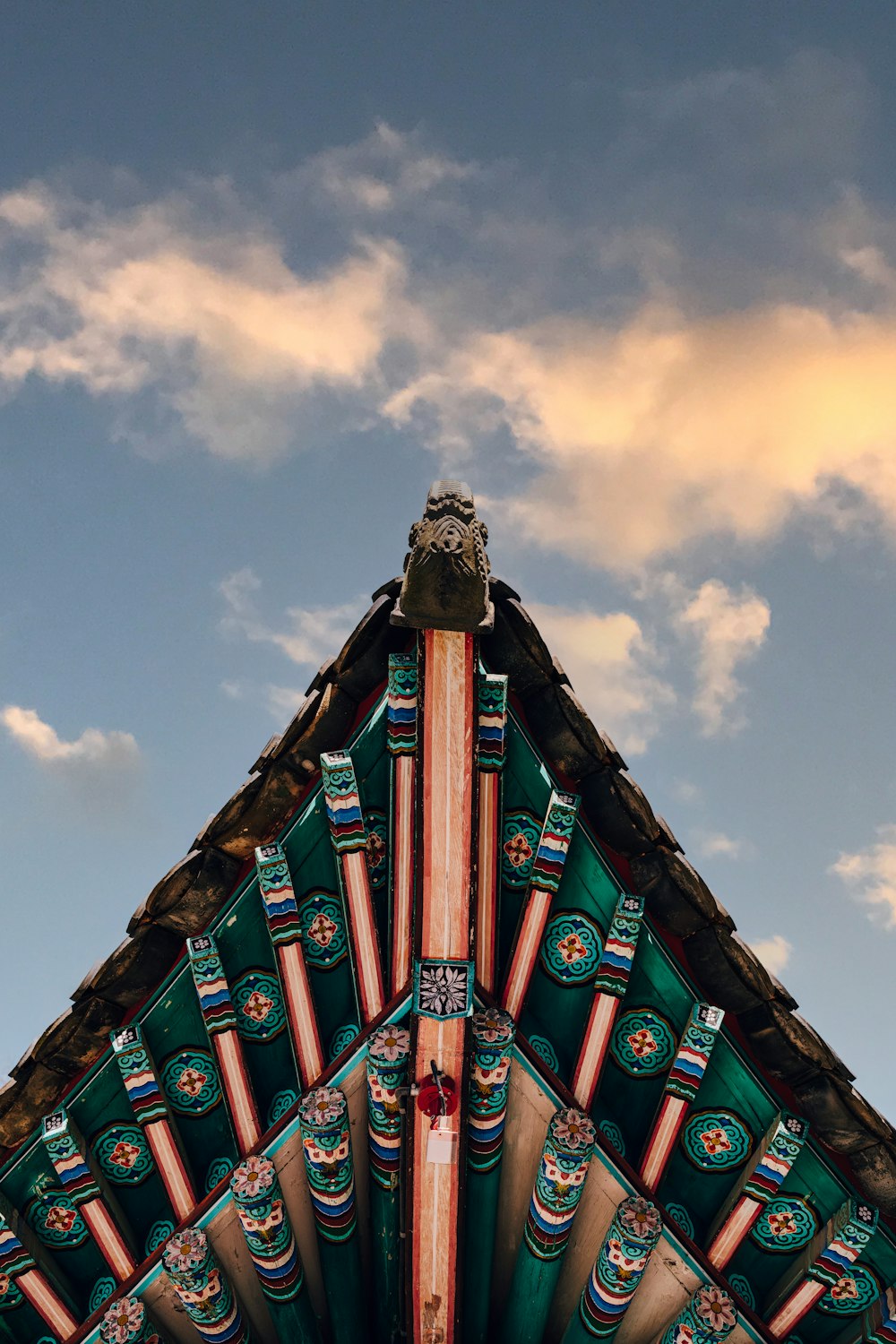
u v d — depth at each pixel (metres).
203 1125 9.72
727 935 9.00
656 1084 9.44
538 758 9.09
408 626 8.20
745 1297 9.42
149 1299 9.57
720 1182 9.52
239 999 9.54
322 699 9.11
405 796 9.06
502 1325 9.80
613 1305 9.19
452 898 8.42
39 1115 9.41
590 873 9.16
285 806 9.25
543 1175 8.95
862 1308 9.24
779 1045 9.05
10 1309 9.54
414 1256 9.09
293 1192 9.55
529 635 8.95
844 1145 9.00
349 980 9.52
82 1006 9.28
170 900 9.23
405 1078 8.80
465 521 7.95
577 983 9.34
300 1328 9.62
